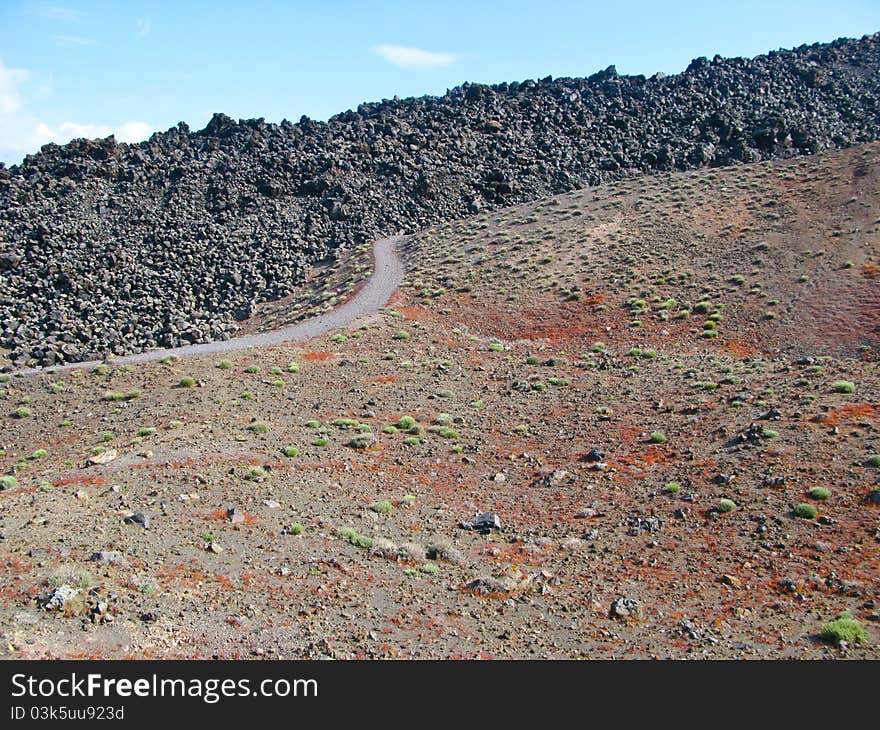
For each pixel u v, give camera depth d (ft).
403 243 278.67
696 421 111.86
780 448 94.22
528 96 437.99
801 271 190.29
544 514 85.46
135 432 115.24
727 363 147.02
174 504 75.10
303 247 281.95
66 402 141.08
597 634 55.67
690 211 249.55
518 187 321.93
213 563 61.77
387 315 200.13
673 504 84.48
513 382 146.41
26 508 70.13
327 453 102.47
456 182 332.19
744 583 64.64
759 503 81.10
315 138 375.86
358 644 51.49
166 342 189.06
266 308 234.79
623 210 262.47
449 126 390.42
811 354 150.20
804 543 71.20
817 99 421.59
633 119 393.09
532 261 231.71
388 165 343.26
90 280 230.48
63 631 46.44
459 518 83.25
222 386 140.77
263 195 323.78
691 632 55.62
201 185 330.75
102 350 182.60
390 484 93.30
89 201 310.65
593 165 343.05
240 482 85.35
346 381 145.89
